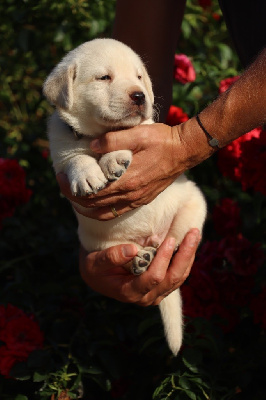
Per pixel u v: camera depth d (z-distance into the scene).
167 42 3.69
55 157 3.34
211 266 3.85
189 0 5.30
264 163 3.87
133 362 3.87
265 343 3.78
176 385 3.53
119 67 3.29
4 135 5.71
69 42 5.02
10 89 6.03
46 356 3.61
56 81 3.34
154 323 3.72
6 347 3.69
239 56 3.54
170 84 3.76
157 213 3.50
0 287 4.43
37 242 4.56
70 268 4.34
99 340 3.83
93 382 3.81
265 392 3.61
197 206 3.60
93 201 3.03
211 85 5.02
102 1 4.91
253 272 3.79
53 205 5.40
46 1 4.88
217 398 3.49
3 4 5.14
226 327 3.80
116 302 4.02
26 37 5.12
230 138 2.92
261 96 2.80
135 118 3.15
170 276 3.21
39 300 4.10
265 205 4.73
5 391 3.73
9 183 4.67
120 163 2.92
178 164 2.98
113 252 3.19
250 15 3.32
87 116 3.24
